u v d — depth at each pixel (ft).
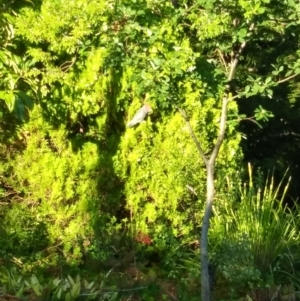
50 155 22.79
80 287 18.40
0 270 20.29
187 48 16.63
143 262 22.63
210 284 19.27
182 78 17.13
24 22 20.94
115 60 16.83
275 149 44.98
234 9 16.44
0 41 20.38
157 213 23.41
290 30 17.90
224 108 17.06
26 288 18.35
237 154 24.31
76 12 17.72
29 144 22.76
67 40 20.48
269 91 16.52
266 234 21.95
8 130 22.80
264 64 35.81
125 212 23.93
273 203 23.62
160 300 19.75
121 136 23.39
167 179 23.30
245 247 19.71
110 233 22.63
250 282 19.42
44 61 21.98
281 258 21.66
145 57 16.48
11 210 22.59
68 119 23.06
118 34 16.63
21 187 22.97
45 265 21.88
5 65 19.25
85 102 22.85
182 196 23.32
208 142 23.61
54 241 22.80
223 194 23.30
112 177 23.30
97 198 23.03
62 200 22.80
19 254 22.38
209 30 16.38
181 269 22.24
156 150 23.39
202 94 22.70
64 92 22.62
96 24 17.46
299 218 23.50
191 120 23.12
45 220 22.88
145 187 23.50
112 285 19.70
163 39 17.34
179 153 23.21
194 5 16.81
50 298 17.84
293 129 44.96
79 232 22.70
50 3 19.86
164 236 23.07
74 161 22.89
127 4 16.38
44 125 22.70
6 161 22.95
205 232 16.49
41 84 21.88
